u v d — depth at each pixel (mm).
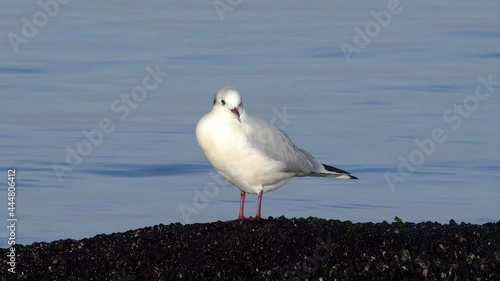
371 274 12031
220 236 13766
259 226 14148
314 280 12008
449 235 13508
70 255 13531
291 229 13805
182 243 13586
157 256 13148
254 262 12750
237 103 14805
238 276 12391
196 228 14273
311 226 13969
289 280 12031
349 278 12008
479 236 13773
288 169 15391
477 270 12078
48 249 13828
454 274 11953
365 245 13078
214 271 12539
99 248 13742
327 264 12398
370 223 14438
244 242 13422
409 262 12273
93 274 12750
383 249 12875
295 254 12922
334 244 13070
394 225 14258
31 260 13375
